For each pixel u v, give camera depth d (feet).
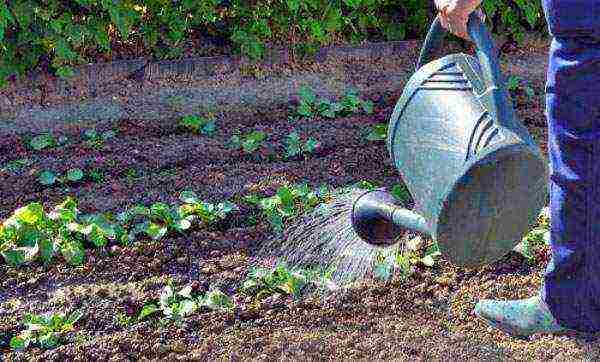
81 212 17.13
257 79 23.21
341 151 20.17
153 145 20.30
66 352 12.97
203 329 13.60
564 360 12.94
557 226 9.64
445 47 25.00
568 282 9.81
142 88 22.25
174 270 15.26
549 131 9.57
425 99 10.23
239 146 20.27
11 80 21.16
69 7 21.24
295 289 14.46
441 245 9.74
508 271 15.23
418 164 10.10
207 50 23.44
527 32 26.09
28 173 18.79
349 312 14.06
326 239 15.42
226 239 16.10
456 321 13.93
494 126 9.48
